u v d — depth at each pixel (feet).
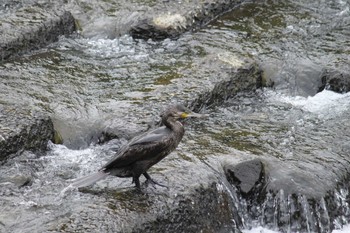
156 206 33.63
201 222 35.35
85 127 43.55
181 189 35.37
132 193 34.53
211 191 36.58
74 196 34.60
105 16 59.57
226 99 49.21
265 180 38.96
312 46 55.98
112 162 32.53
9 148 39.91
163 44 56.44
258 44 56.13
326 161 40.83
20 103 45.34
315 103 49.52
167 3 61.21
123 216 32.60
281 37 57.52
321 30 58.95
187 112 33.42
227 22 60.44
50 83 48.93
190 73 50.42
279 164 39.99
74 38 57.52
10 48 52.90
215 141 42.52
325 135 44.24
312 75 51.88
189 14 59.11
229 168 39.09
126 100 46.29
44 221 32.60
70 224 31.83
